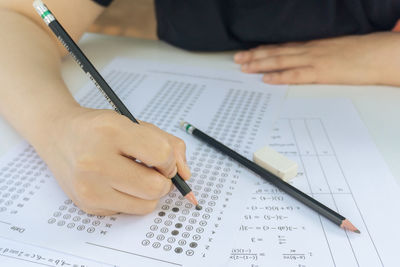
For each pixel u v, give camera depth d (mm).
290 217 383
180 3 734
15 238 364
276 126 528
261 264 335
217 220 382
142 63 709
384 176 429
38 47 563
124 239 364
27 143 494
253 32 724
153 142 355
